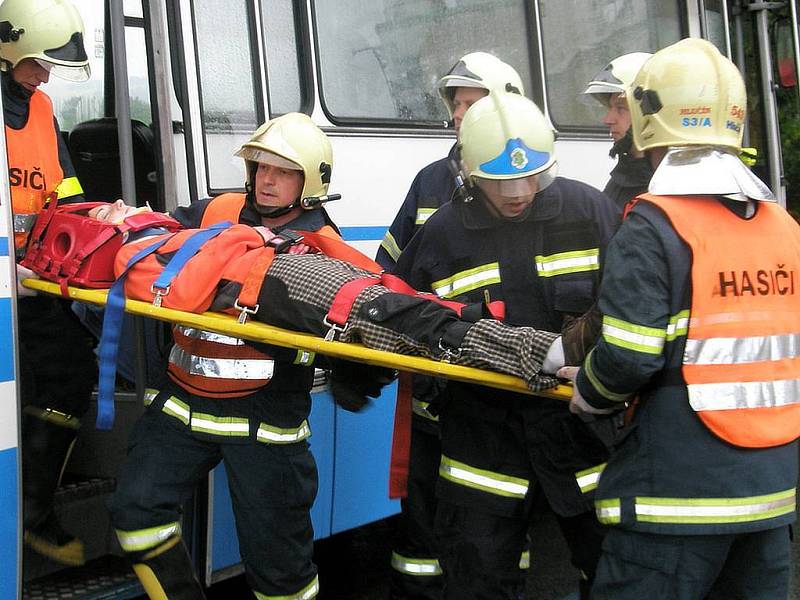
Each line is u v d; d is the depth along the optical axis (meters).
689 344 2.37
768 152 6.45
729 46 6.37
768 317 2.42
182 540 3.11
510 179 2.80
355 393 2.96
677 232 2.37
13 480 2.93
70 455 3.74
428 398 3.18
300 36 3.97
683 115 2.47
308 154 3.11
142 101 4.18
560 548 4.95
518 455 2.91
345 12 4.16
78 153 4.14
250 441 3.00
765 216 2.51
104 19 4.34
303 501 3.12
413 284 3.13
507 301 2.97
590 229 2.95
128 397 3.62
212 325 2.72
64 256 3.00
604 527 2.88
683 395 2.39
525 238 2.96
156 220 3.03
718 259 2.38
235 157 3.69
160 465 2.98
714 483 2.37
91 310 3.68
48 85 4.30
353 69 4.17
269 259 2.79
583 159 5.25
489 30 4.84
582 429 2.86
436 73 4.55
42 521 3.35
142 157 4.02
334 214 4.02
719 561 2.43
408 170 4.34
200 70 3.58
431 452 3.51
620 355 2.33
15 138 3.34
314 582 3.25
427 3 4.53
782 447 2.43
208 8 3.63
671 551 2.40
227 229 2.88
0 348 2.88
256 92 3.77
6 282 2.91
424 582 3.63
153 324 3.41
